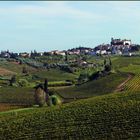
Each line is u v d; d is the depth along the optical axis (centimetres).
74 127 7194
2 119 7956
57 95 12281
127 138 6575
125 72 16088
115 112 7744
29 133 7088
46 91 11725
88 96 12550
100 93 12988
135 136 6625
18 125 7469
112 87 13450
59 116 7806
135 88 12450
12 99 12356
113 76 15412
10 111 9150
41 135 6988
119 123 7188
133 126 7019
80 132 6969
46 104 10356
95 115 7688
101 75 17200
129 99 8612
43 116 7900
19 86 16788
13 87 16025
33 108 9475
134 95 8950
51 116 7850
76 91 14025
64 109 8288
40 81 18975
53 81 18738
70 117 7706
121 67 19550
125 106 8062
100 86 14150
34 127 7331
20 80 18188
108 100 8669
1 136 7038
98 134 6838
